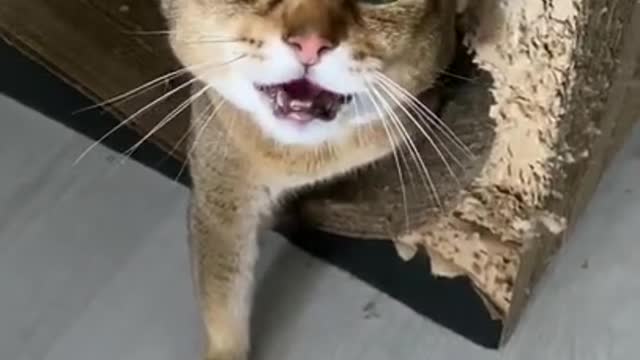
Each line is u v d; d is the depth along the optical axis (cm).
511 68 35
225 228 38
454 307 42
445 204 40
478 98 38
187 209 44
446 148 39
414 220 41
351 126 35
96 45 44
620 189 46
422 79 35
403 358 43
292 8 31
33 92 46
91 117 46
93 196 46
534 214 39
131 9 44
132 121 44
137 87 43
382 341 43
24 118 47
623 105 43
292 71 32
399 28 33
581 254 45
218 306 40
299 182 38
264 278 44
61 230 45
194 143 38
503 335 42
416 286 43
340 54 32
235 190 38
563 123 36
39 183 46
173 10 35
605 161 45
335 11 31
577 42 34
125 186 46
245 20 32
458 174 39
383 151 37
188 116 43
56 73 44
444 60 36
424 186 40
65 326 43
